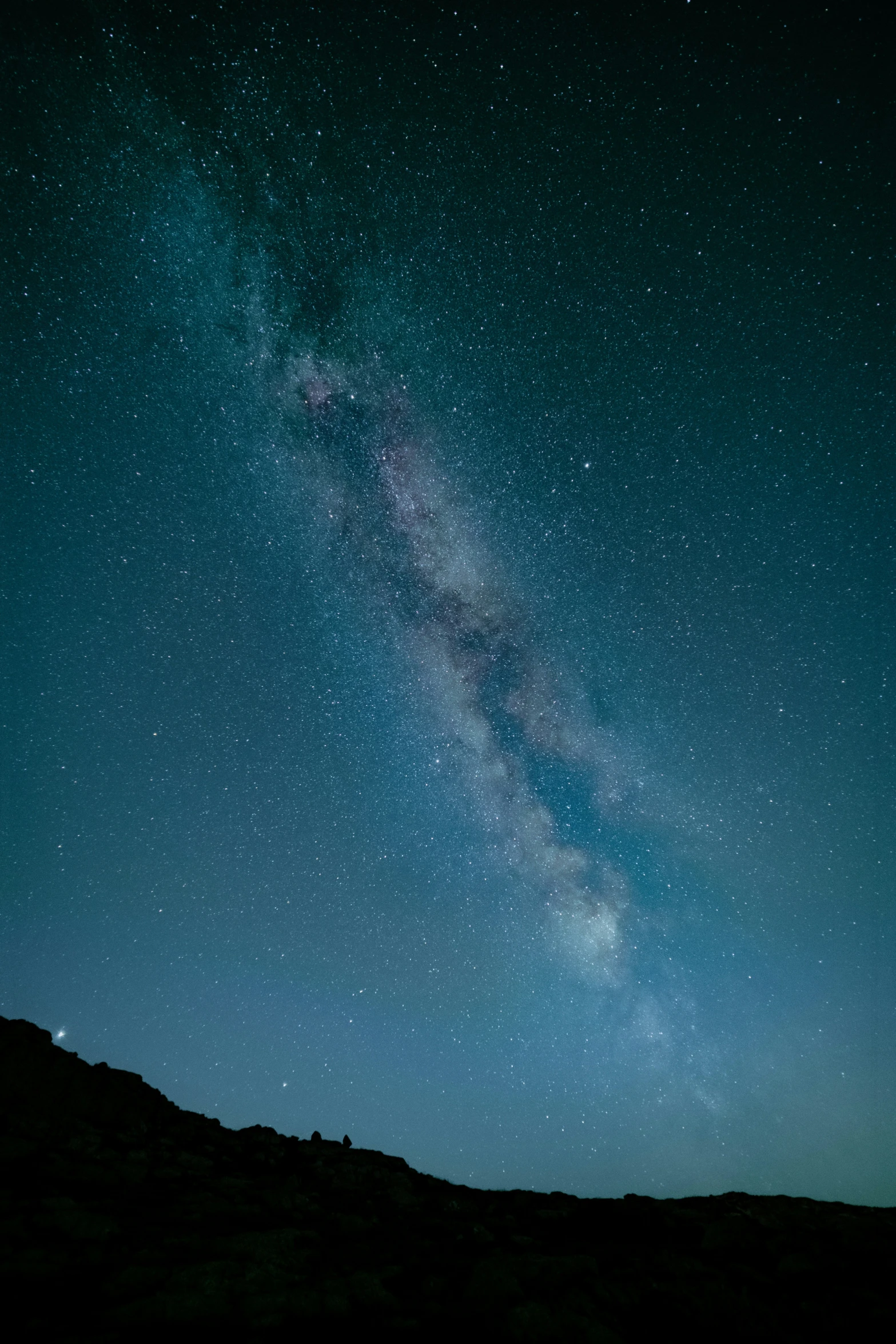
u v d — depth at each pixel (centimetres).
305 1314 327
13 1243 374
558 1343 321
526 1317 333
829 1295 398
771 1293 402
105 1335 293
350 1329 323
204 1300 323
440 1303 358
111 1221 413
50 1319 302
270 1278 357
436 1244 453
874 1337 360
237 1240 406
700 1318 368
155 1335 298
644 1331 354
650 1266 425
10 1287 327
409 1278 391
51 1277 342
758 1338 354
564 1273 390
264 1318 317
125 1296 330
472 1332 330
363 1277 366
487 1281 370
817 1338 359
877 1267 442
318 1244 432
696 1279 408
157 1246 391
